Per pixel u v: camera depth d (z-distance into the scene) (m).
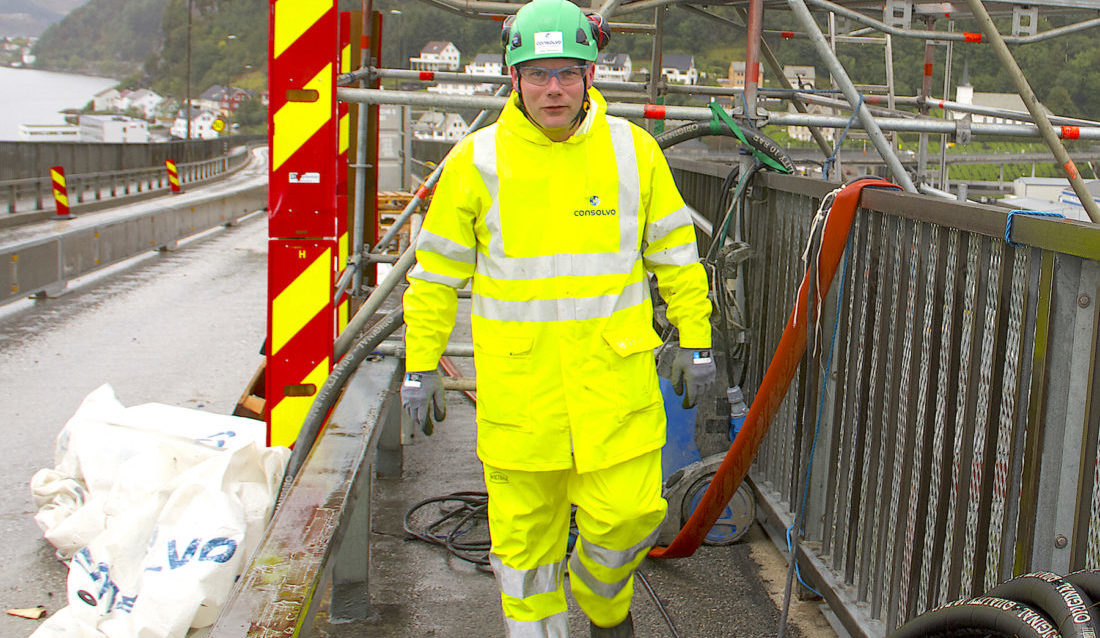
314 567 2.28
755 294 4.47
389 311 5.57
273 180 4.06
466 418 6.36
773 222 4.21
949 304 2.62
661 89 6.43
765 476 4.41
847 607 3.17
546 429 2.67
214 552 3.22
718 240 4.21
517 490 2.77
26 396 7.36
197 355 8.96
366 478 3.44
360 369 4.34
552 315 2.64
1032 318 2.17
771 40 6.46
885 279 3.02
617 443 2.70
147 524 3.45
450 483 5.05
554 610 2.84
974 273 2.46
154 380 7.94
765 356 4.36
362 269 5.53
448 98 4.10
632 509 2.72
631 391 2.70
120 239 15.30
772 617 3.54
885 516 3.00
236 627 2.00
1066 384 2.08
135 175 35.44
